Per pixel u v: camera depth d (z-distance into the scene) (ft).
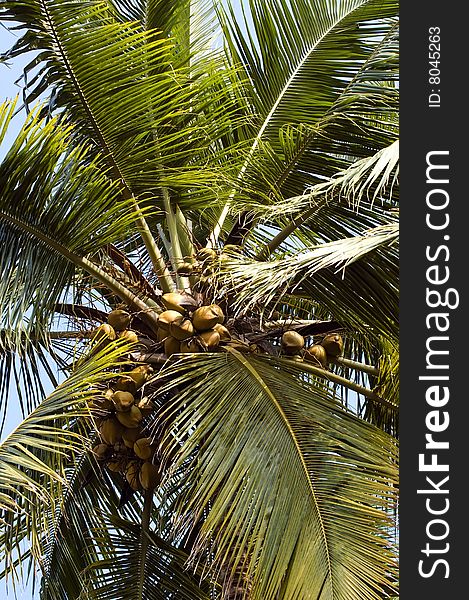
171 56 21.38
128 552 19.30
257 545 14.79
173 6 22.79
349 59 22.93
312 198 19.31
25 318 17.74
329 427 16.33
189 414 16.39
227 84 22.75
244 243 21.24
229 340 18.25
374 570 14.52
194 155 20.89
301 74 23.03
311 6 23.17
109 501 21.21
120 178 19.95
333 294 18.98
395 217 19.35
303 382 17.53
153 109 19.85
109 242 18.66
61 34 19.42
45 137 17.52
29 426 15.26
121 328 18.60
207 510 18.01
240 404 16.34
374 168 15.76
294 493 15.25
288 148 20.97
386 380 21.15
